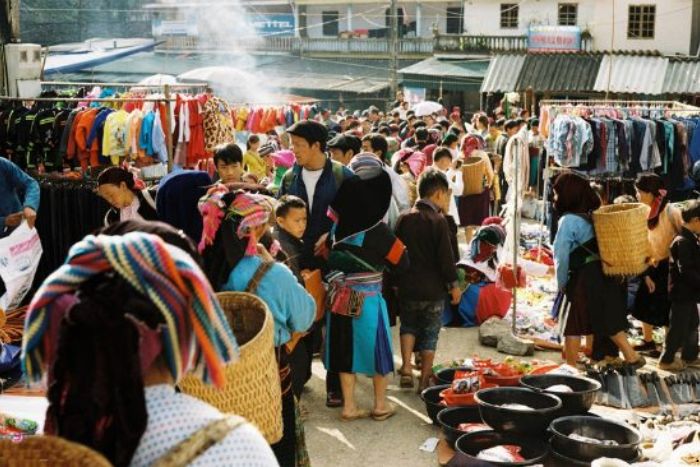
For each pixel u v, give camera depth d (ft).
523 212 45.98
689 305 22.84
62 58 100.17
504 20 131.03
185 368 5.89
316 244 20.45
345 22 154.20
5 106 29.78
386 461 17.58
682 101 93.61
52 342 5.85
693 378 20.88
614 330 21.49
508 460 15.55
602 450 15.35
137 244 5.71
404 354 21.53
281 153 33.22
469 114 125.90
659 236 23.48
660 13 120.98
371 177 18.97
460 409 18.21
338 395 20.53
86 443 5.74
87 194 26.48
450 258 20.79
